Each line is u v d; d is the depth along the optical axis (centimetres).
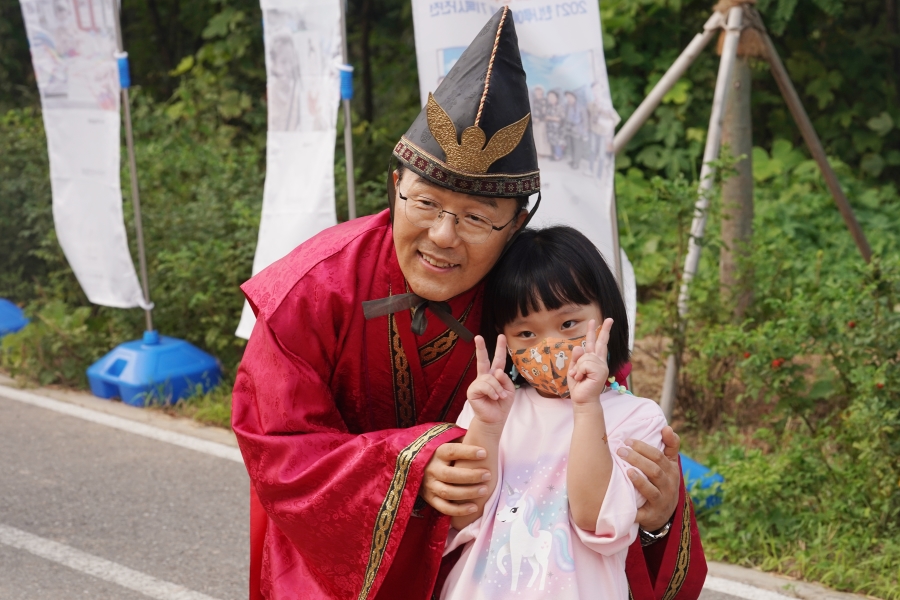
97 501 428
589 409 190
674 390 479
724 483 389
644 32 841
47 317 599
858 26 880
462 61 196
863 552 361
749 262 495
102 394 562
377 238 217
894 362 399
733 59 464
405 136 200
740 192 542
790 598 340
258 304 216
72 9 536
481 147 188
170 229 642
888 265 419
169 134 933
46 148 758
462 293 214
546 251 205
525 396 215
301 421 211
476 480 192
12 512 416
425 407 226
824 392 430
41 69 552
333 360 219
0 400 560
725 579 354
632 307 398
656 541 217
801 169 801
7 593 351
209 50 993
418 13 377
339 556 207
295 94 457
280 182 464
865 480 379
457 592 194
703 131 802
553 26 376
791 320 429
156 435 506
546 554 190
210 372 566
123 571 368
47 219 696
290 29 452
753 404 495
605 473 188
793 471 402
